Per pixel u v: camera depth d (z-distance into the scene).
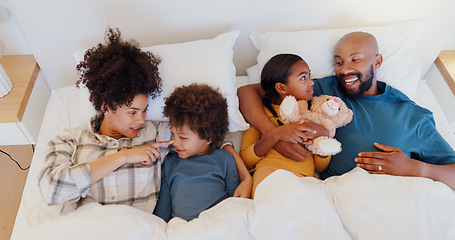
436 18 1.28
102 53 0.94
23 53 1.40
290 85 1.06
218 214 0.80
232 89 1.12
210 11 1.21
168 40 1.29
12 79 1.27
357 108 1.09
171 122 0.95
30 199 0.94
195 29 1.26
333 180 0.93
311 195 0.80
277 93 1.11
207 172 0.97
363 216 0.79
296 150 0.98
